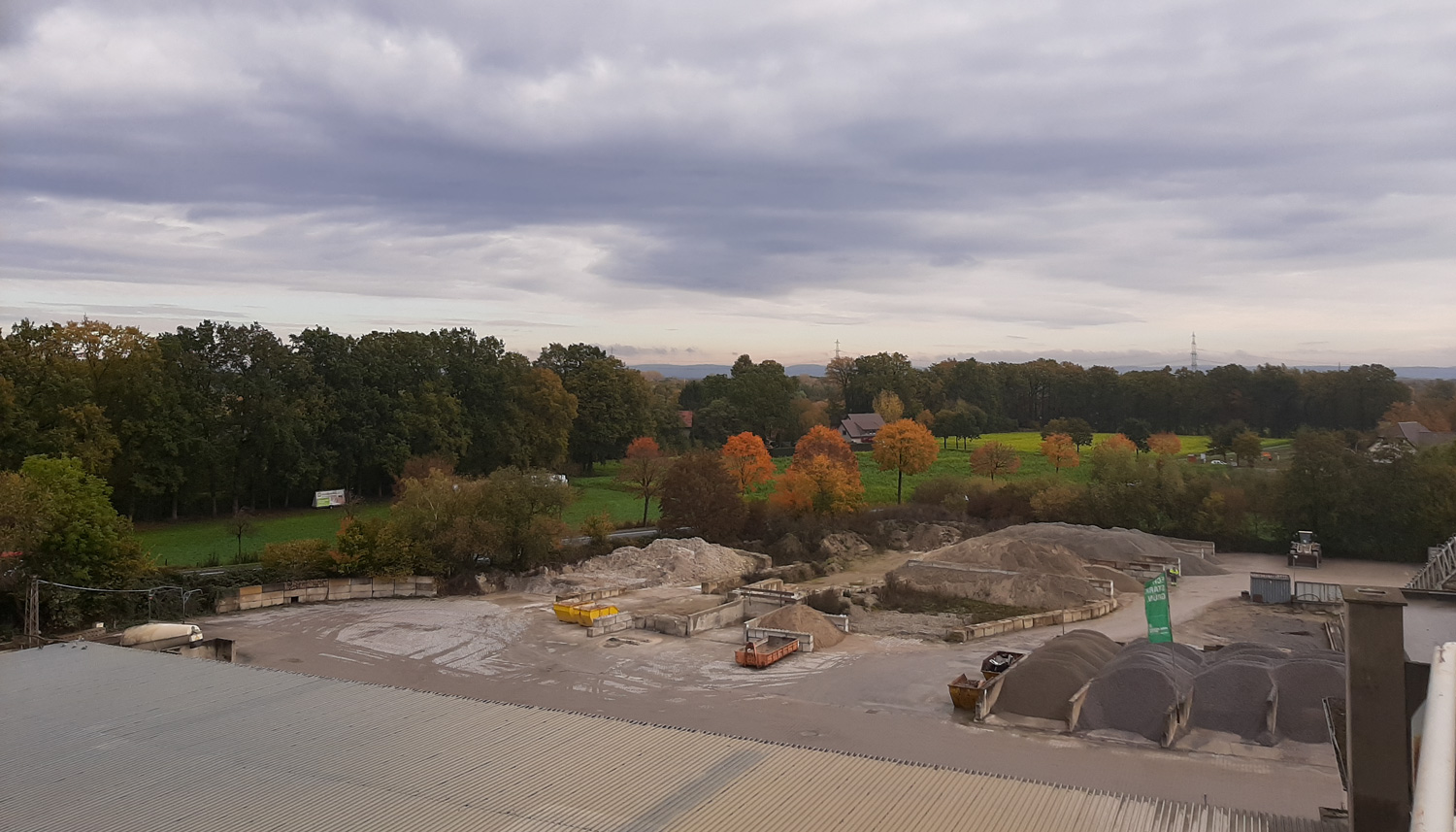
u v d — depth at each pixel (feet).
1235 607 195.11
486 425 377.30
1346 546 261.65
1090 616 184.34
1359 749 55.62
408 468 323.57
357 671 142.82
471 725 79.46
